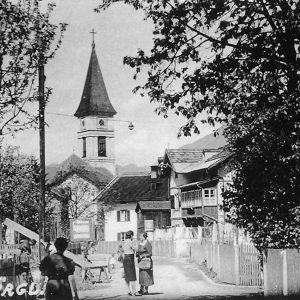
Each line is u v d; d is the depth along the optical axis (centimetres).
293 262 1861
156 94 1755
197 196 6144
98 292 2166
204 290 2138
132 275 2036
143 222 7850
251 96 1641
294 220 1812
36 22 1673
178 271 3150
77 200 6650
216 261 2733
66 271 1180
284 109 1563
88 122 11750
